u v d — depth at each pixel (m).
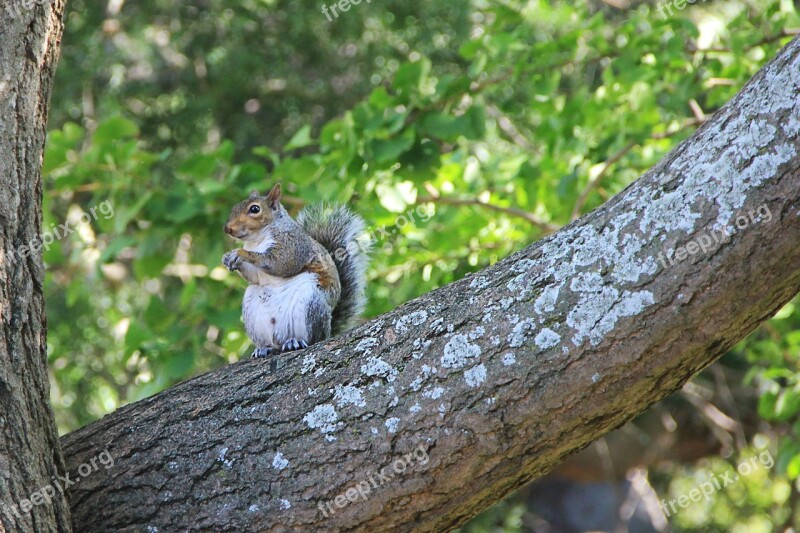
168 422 6.23
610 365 5.45
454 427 5.66
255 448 5.99
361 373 5.95
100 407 15.02
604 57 11.59
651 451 19.38
